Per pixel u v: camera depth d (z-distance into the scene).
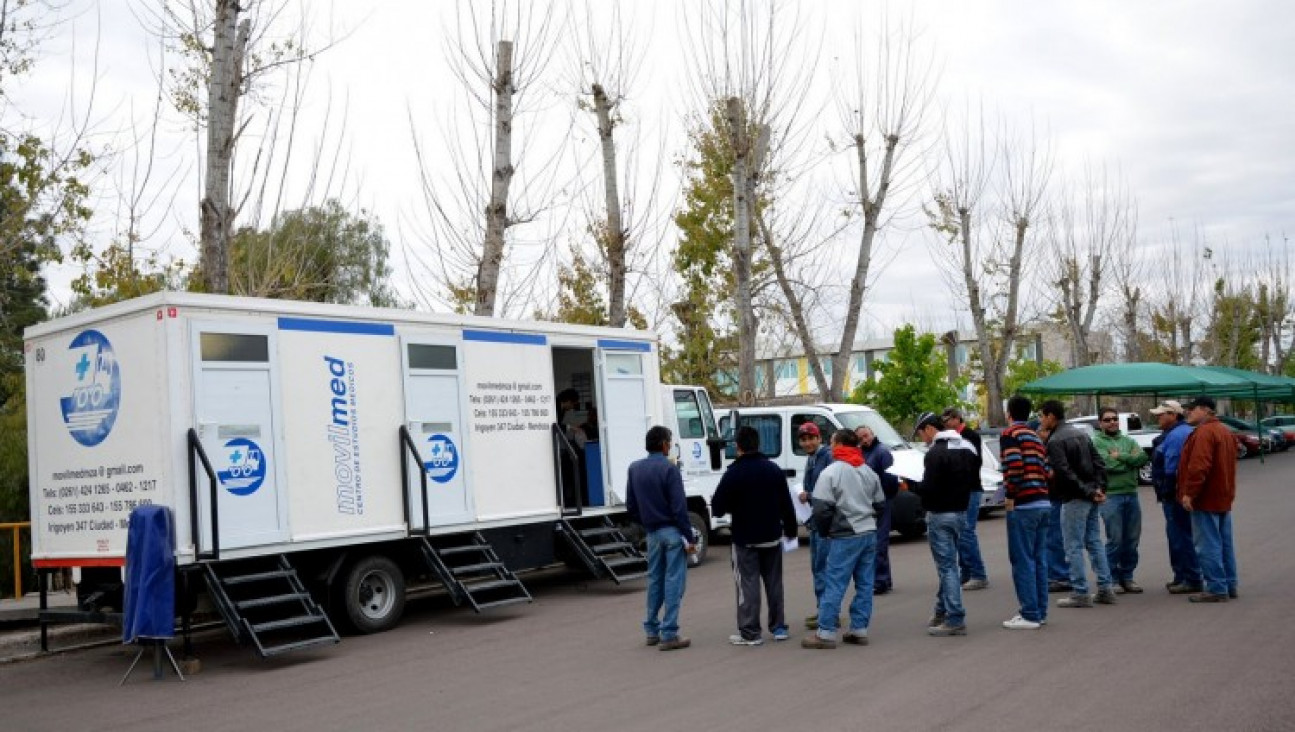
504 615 12.72
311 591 11.39
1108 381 30.97
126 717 8.27
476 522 12.75
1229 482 10.68
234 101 14.21
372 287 34.50
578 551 13.87
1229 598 10.88
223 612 9.92
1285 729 6.27
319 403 11.20
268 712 8.18
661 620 11.20
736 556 9.80
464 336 12.91
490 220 17.67
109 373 10.48
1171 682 7.47
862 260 26.88
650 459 10.05
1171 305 57.56
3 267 15.90
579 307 25.62
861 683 7.95
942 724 6.67
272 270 16.73
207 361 10.27
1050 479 10.84
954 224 35.66
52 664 11.08
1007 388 48.88
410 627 12.12
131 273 16.78
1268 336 69.06
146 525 9.70
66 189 15.11
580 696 8.08
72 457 10.82
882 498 9.67
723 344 29.77
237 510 10.34
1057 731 6.39
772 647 9.61
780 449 19.11
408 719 7.67
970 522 12.43
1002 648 8.98
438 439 12.41
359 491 11.51
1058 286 43.44
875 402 32.38
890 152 26.78
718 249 27.61
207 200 14.01
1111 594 11.00
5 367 20.12
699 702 7.64
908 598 12.03
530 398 13.74
